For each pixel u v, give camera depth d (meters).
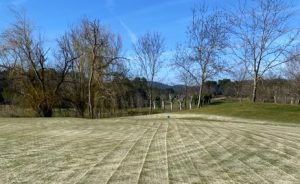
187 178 8.91
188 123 28.53
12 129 22.89
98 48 48.84
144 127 24.14
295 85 62.50
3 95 48.97
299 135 18.75
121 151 13.16
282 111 36.59
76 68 50.78
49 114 49.34
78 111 51.34
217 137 17.70
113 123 28.31
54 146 14.59
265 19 46.16
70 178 8.93
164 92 82.00
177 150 13.39
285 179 8.88
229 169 9.98
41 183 8.48
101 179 8.79
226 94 83.06
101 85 49.06
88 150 13.46
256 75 47.34
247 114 36.62
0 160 11.42
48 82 49.41
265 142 15.63
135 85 62.75
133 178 8.88
